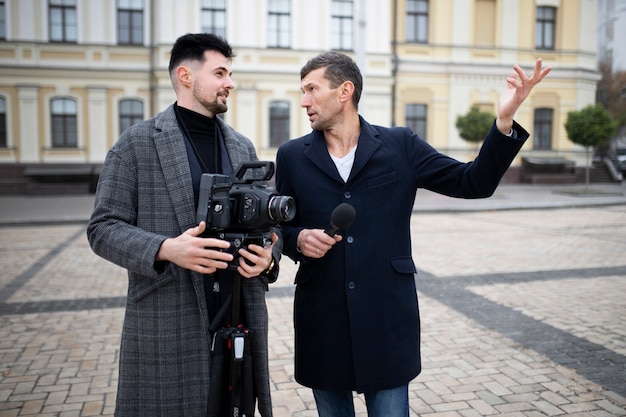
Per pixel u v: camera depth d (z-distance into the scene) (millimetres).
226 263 1736
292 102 20484
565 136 23750
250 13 19906
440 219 13594
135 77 19938
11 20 19125
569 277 6941
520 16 22781
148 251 1750
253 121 20219
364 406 3457
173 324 1900
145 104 20125
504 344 4504
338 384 2047
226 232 1833
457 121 19828
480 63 22422
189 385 1917
